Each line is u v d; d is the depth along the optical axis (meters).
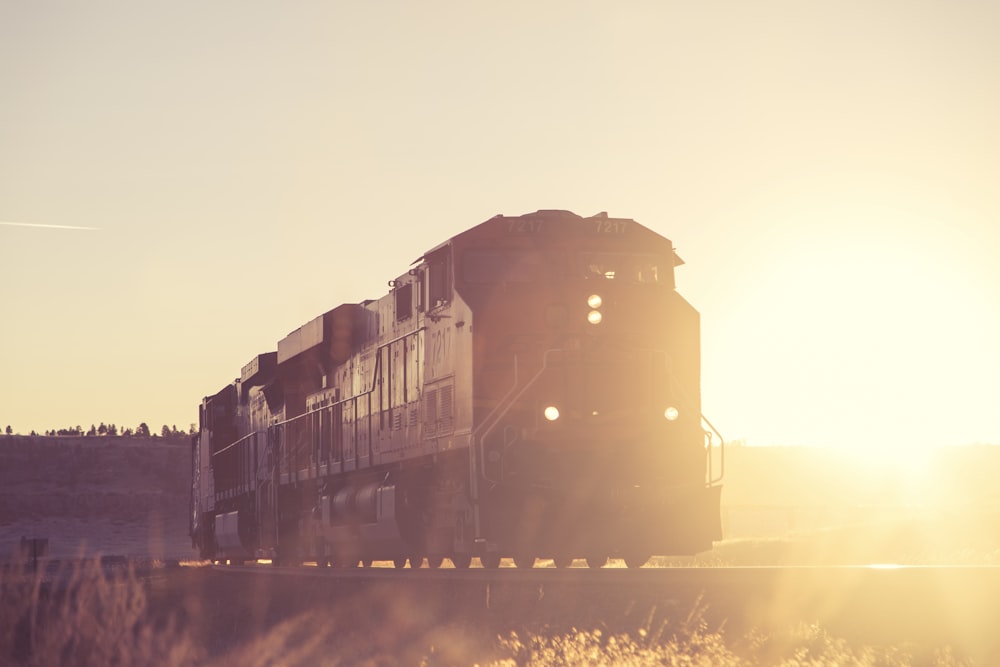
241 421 43.47
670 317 21.61
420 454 23.66
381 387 26.69
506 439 20.30
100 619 15.36
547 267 21.66
